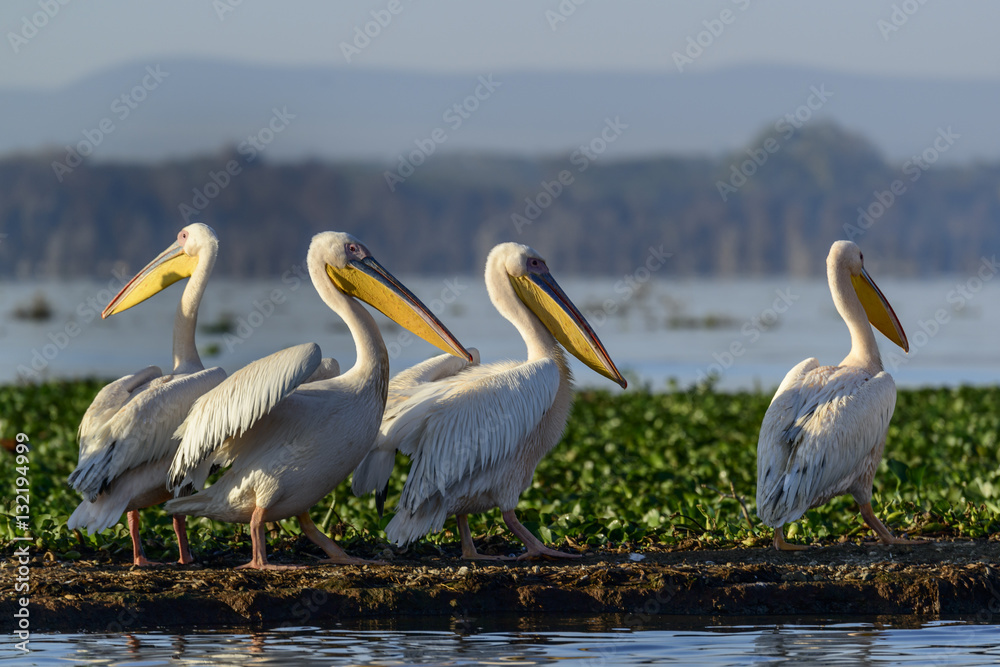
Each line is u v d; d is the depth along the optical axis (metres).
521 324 12.40
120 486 10.70
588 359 12.46
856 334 12.84
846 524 12.94
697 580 10.20
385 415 11.64
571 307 12.51
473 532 12.94
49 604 9.42
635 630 9.38
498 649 8.76
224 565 11.34
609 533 12.43
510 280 12.58
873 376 12.36
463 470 11.02
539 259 12.62
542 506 13.89
